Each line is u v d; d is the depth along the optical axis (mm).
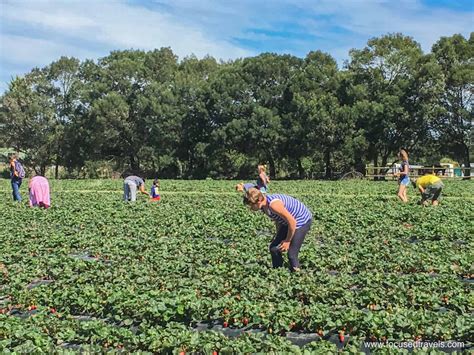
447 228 16125
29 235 16547
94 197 29844
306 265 11961
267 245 13977
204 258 12812
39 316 8844
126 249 14320
